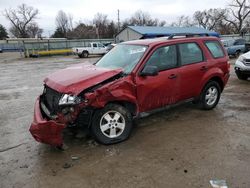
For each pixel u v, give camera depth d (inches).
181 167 142.9
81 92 156.3
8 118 242.4
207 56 226.1
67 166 148.0
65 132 193.0
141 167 144.4
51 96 169.0
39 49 1462.8
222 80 240.5
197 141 175.3
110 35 3255.4
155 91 188.1
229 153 157.0
